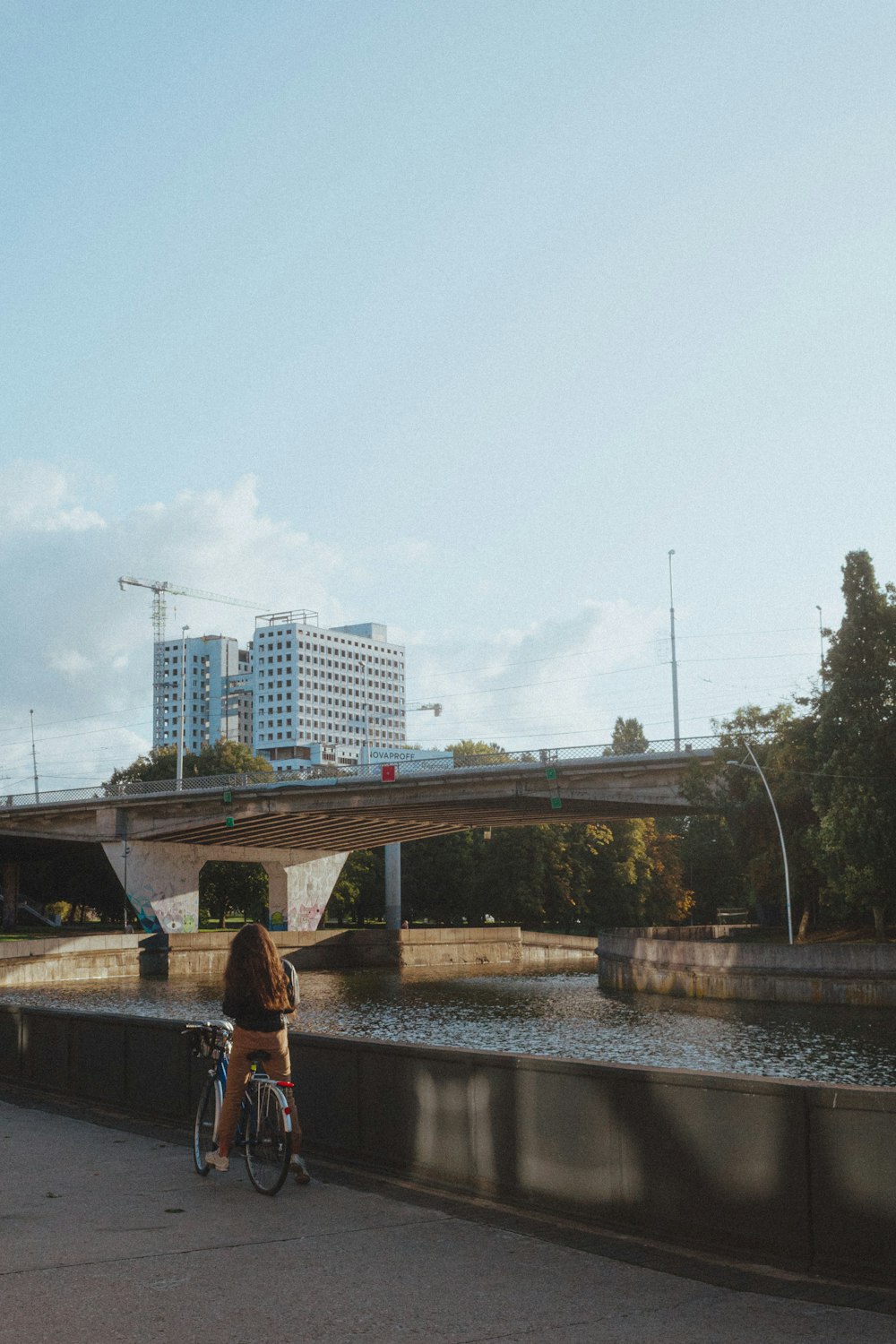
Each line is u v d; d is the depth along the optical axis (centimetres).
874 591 6275
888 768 6122
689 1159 820
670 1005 5900
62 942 8494
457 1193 977
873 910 6331
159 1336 639
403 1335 641
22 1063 1669
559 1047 4362
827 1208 745
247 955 1028
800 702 6738
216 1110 1082
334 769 8575
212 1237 834
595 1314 675
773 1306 686
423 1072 1035
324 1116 1145
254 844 10681
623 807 7856
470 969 10262
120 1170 1073
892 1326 650
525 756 7606
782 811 6806
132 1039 1427
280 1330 649
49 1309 680
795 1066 3709
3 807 10194
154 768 11919
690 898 13312
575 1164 895
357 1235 843
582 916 12144
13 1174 1056
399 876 10850
